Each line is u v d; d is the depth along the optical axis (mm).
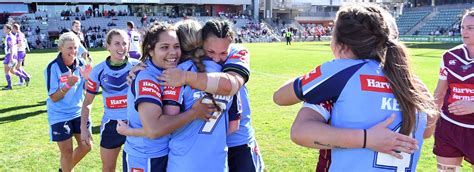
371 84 2008
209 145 2869
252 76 16109
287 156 5945
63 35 4832
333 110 2082
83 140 4453
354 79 2014
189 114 2742
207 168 2852
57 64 4762
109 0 61750
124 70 4379
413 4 69062
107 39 4406
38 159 5902
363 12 2049
